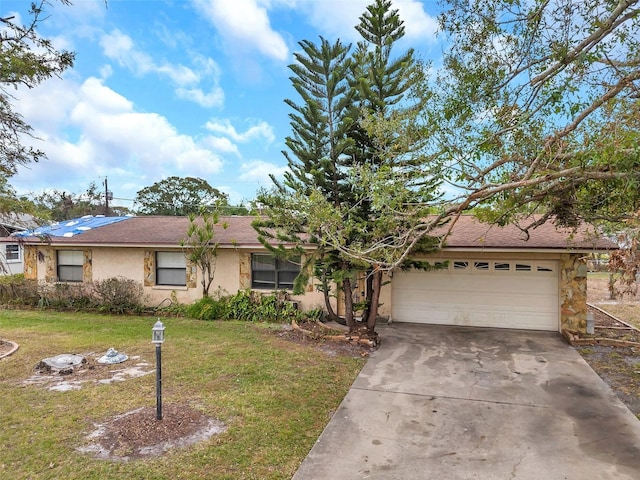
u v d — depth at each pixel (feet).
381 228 22.06
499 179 16.89
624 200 16.11
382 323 37.50
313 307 38.81
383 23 28.40
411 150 20.40
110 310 41.57
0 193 26.53
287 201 28.58
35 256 47.16
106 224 52.11
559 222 22.11
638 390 20.95
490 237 34.73
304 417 17.71
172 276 43.57
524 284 35.29
